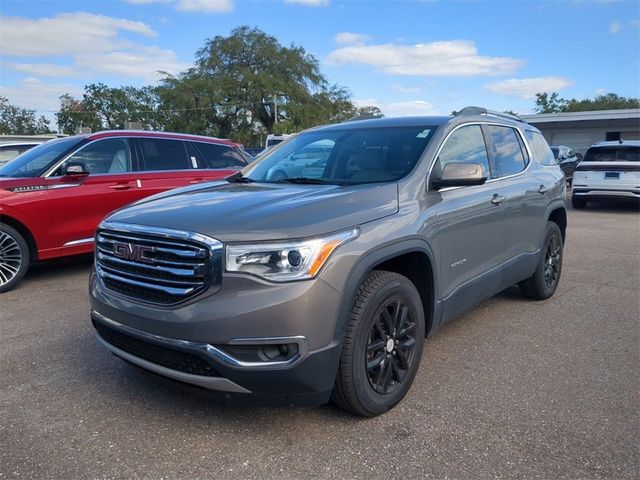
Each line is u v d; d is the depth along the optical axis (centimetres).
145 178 748
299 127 5169
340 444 303
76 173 665
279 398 287
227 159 871
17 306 573
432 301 375
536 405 349
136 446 301
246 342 274
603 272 734
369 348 318
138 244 306
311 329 280
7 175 670
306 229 286
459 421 328
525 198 506
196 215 306
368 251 307
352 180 385
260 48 5375
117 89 6706
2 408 345
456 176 363
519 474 277
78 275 721
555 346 454
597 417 334
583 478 274
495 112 531
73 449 298
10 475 274
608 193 1453
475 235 421
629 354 437
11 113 6950
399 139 414
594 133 3603
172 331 283
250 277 276
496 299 595
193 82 5166
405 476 275
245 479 272
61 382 383
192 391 298
